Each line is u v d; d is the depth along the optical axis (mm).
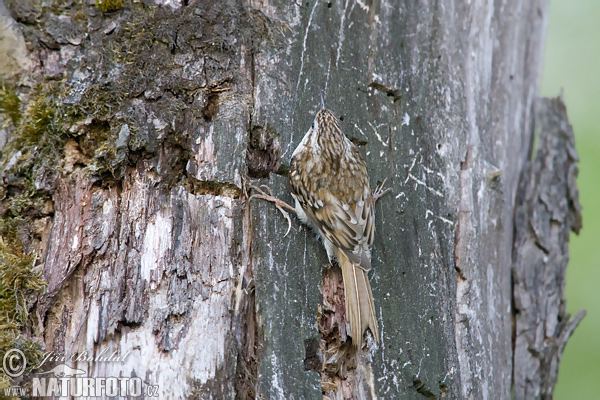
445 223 6785
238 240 5719
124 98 5895
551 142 8812
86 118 5887
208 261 5570
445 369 6199
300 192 6203
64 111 5922
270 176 6094
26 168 5914
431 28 7148
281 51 6297
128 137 5770
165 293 5445
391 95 6777
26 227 5848
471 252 6855
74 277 5594
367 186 6391
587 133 12508
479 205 7160
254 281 5605
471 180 7090
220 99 6004
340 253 6207
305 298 5777
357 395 5781
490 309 7215
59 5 6188
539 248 8203
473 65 7562
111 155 5758
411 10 7055
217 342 5348
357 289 5953
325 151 6270
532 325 7969
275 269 5723
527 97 8906
